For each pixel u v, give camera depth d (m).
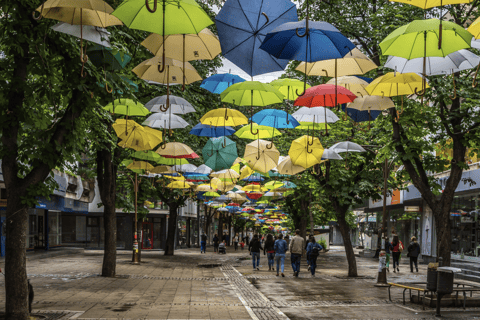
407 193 36.31
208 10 16.08
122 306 12.10
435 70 8.50
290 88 10.55
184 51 6.67
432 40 6.76
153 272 23.05
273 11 6.34
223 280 20.08
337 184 21.20
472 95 12.64
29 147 9.26
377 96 10.81
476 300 13.18
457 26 6.38
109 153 18.73
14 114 9.06
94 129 14.09
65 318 10.11
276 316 11.37
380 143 18.67
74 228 51.44
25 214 9.23
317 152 12.57
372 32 15.48
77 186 41.06
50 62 9.43
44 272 20.92
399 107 13.84
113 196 19.45
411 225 39.19
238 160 18.41
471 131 13.18
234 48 6.53
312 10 16.66
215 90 12.32
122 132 12.99
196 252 51.31
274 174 21.66
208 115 12.35
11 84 8.93
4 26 8.71
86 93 9.52
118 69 10.00
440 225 13.40
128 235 51.66
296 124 12.75
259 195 26.00
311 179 28.20
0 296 12.64
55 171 32.56
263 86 9.55
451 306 13.07
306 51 6.14
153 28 6.02
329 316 11.70
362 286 18.38
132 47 13.87
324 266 30.53
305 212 36.38
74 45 9.38
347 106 10.97
